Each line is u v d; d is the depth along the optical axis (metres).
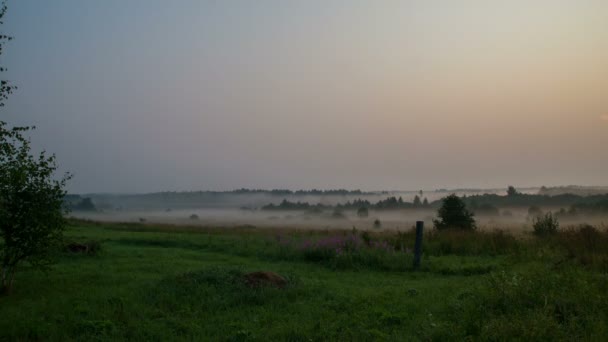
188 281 11.41
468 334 7.35
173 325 8.31
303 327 8.06
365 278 14.41
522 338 6.66
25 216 11.32
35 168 11.55
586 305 8.20
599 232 19.92
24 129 11.45
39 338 7.71
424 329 7.68
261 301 10.04
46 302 10.12
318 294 10.95
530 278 9.92
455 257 19.02
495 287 9.31
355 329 7.94
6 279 12.31
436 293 11.03
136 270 15.24
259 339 7.43
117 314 8.80
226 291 10.69
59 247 12.66
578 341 6.57
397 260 16.94
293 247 20.22
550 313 7.74
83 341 7.40
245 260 18.77
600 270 13.59
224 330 8.03
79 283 12.60
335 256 17.84
